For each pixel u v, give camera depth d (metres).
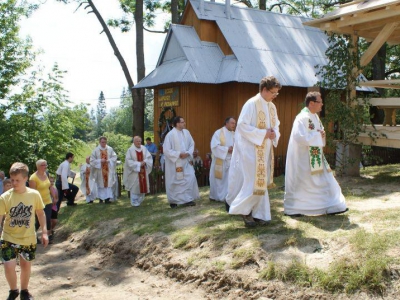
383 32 10.27
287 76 15.66
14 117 20.64
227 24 16.41
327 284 4.83
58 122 21.17
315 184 6.84
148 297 5.92
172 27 16.47
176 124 10.13
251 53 15.75
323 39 18.17
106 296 6.11
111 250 8.20
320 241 5.68
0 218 5.56
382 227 5.81
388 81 10.23
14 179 5.58
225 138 9.93
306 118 6.82
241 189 6.63
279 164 15.03
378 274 4.66
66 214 12.16
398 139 9.95
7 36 20.66
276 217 7.05
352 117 10.62
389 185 9.35
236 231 6.71
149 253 7.29
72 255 8.75
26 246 5.70
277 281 5.20
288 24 18.09
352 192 8.70
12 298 5.70
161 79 15.98
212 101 15.88
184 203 9.91
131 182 11.57
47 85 21.23
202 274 5.98
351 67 10.73
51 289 6.62
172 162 9.98
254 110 6.59
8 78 20.72
